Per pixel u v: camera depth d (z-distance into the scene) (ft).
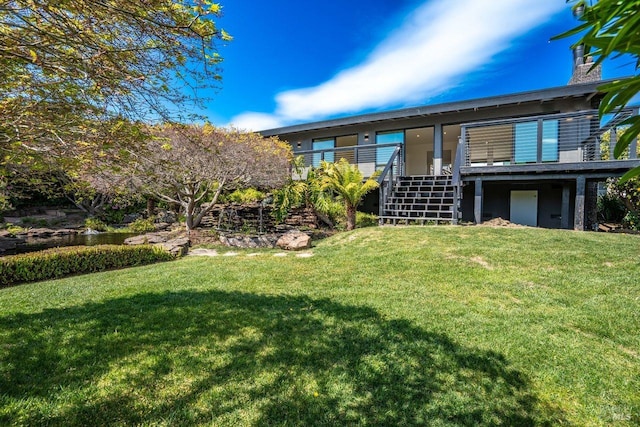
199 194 36.32
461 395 7.27
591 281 14.23
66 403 6.95
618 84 2.58
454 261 18.04
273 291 14.65
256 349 9.21
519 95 32.17
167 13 7.46
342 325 10.70
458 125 39.60
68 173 10.53
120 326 10.84
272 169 30.60
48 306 13.09
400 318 11.14
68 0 6.48
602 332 9.99
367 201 41.32
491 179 29.43
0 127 7.48
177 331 10.41
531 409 6.89
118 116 8.95
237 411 6.76
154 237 33.35
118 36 7.96
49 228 42.80
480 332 10.05
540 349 9.05
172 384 7.64
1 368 8.27
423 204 31.40
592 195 32.55
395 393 7.34
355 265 19.17
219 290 14.97
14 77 7.59
